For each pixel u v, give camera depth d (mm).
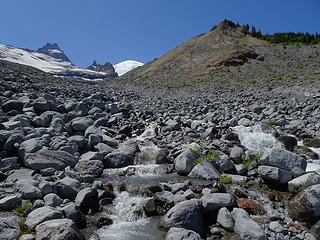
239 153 12391
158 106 26250
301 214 7934
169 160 12633
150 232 7469
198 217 7570
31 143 11336
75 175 10180
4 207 7801
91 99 24469
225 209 7820
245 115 20234
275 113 20578
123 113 20703
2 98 18516
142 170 11805
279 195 9445
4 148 11445
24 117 14953
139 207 8531
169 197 8828
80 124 15188
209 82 52188
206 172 10820
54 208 7781
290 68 53094
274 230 7348
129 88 53594
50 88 27094
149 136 16469
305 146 14680
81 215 7844
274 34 92750
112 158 12500
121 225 7844
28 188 8523
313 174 9688
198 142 14516
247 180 10492
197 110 23828
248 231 6984
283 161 10570
